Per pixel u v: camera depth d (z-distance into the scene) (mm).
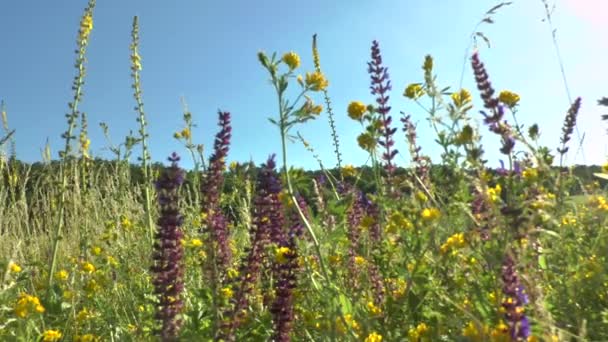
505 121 425
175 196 398
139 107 938
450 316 380
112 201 948
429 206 453
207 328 425
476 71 429
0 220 852
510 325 290
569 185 515
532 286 305
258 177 438
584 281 420
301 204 454
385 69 496
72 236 838
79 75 765
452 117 388
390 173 490
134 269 721
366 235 520
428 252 434
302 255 462
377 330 404
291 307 416
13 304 528
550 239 474
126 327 541
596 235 499
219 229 453
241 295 414
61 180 736
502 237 380
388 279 468
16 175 920
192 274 607
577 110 565
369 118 490
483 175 381
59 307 577
